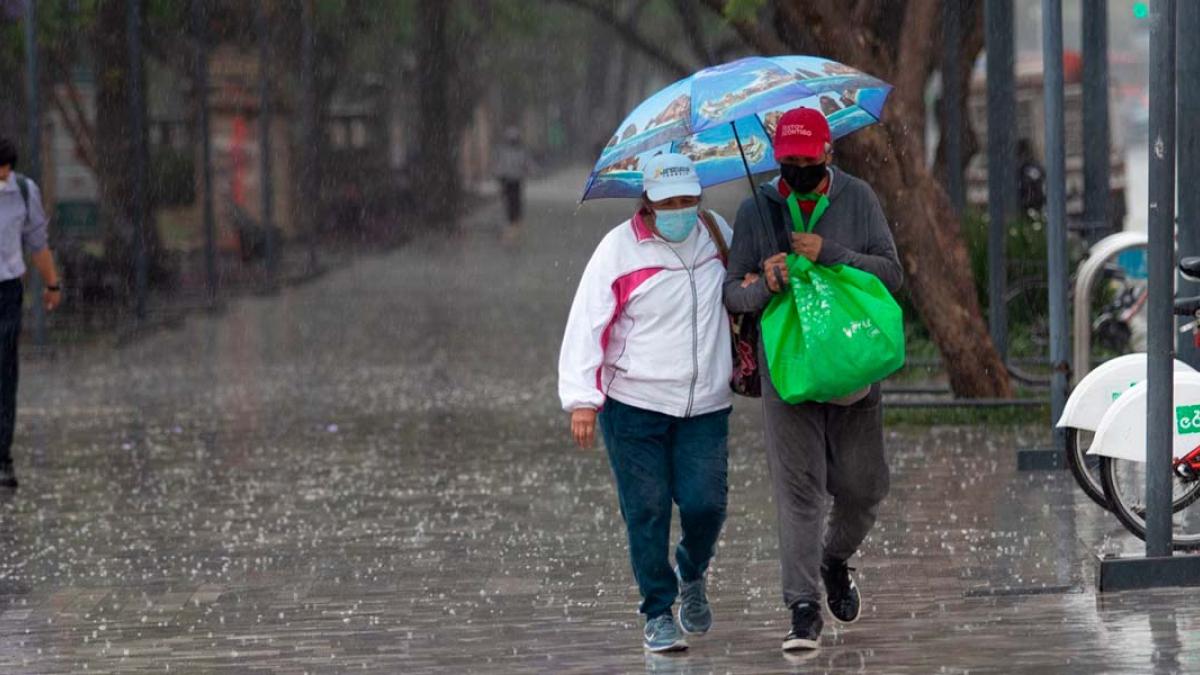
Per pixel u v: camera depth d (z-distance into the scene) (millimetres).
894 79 38438
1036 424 37562
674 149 19812
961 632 19625
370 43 122375
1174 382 22656
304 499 31562
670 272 18781
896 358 17891
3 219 32844
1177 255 27344
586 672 18516
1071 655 18188
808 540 18656
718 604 21969
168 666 19641
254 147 93750
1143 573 21578
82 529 29109
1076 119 68625
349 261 102875
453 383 49188
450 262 101062
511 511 29688
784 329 18141
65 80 75875
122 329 63750
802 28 37906
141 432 40812
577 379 18688
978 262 47625
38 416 43906
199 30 75312
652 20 148125
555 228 132000
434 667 19094
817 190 18469
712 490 18938
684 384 18766
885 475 19000
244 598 23562
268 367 54062
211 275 74688
